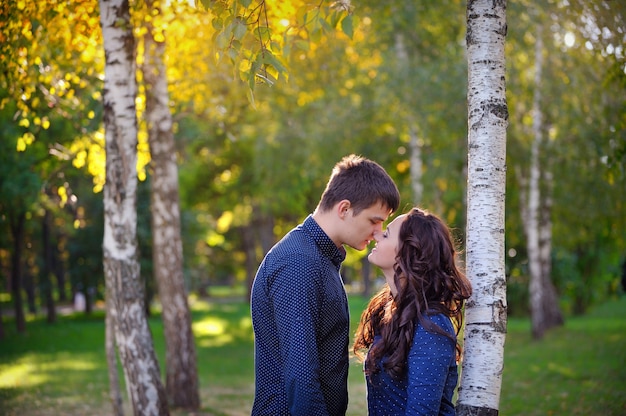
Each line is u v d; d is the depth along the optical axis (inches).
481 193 126.8
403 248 107.6
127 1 209.8
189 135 526.0
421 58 518.3
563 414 301.3
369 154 650.2
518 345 589.6
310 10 152.8
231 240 1556.3
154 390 220.8
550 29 444.5
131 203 216.2
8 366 550.3
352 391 391.5
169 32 301.9
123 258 217.2
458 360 110.5
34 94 264.8
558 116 519.2
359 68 546.6
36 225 1015.6
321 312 104.4
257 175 743.1
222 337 782.5
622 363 420.5
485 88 128.7
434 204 590.2
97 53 297.4
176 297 355.9
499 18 130.1
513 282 878.4
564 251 839.7
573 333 626.5
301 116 652.1
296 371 98.8
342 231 107.4
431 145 587.8
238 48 133.3
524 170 647.1
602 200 554.6
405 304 105.3
